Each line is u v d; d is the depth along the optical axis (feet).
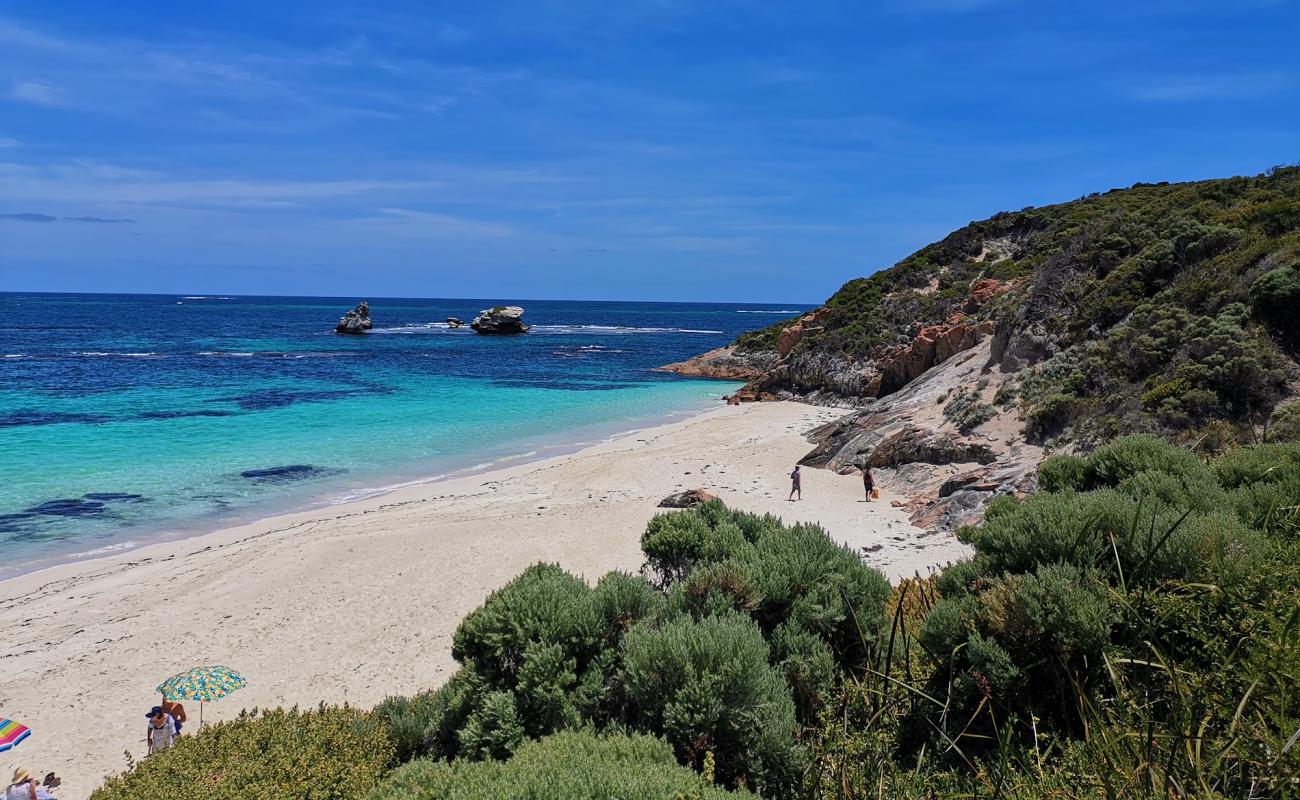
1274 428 49.42
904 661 17.49
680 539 27.96
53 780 31.58
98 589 53.21
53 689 39.81
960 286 164.04
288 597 51.52
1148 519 17.60
